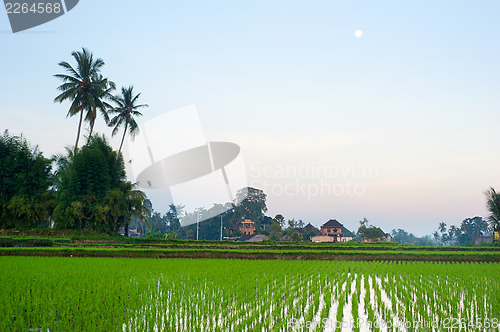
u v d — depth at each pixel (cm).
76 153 5722
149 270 2788
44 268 2730
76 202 5253
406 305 1678
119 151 6309
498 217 6519
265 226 11225
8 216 5191
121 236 5366
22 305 1562
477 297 1923
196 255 4156
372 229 9738
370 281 2584
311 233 10956
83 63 5928
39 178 5441
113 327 1365
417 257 4231
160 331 1357
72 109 5922
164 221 12550
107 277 2378
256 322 1493
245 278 2445
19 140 5453
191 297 1842
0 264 2959
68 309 1520
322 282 2358
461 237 16212
